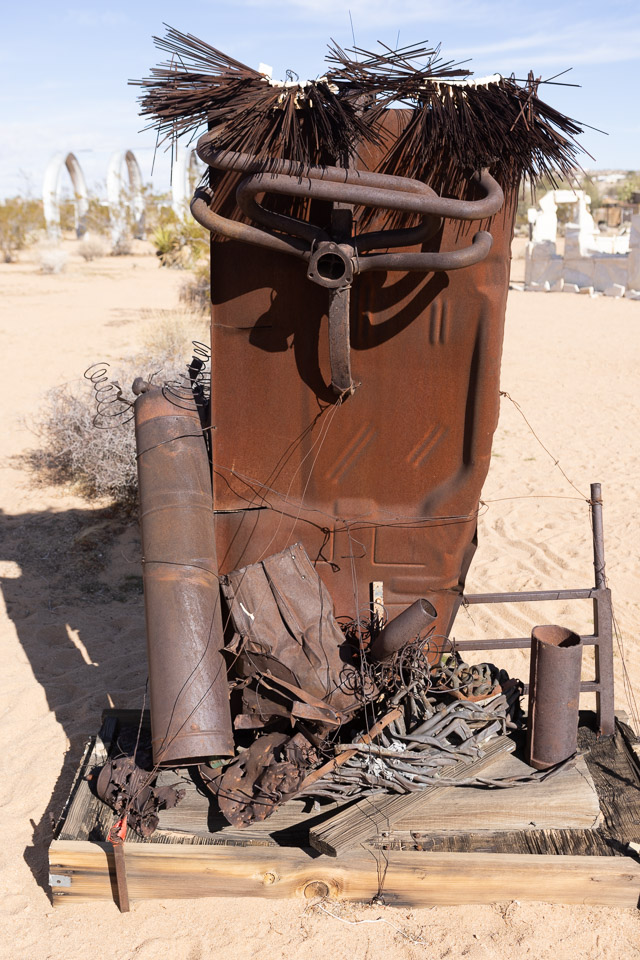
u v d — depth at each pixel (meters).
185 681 3.39
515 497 8.26
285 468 3.83
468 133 3.20
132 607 6.11
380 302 3.54
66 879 3.37
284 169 3.12
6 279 28.81
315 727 3.56
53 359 14.30
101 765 3.80
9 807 4.00
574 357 15.91
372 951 3.17
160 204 49.44
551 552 6.97
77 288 25.92
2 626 5.76
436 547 3.96
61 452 8.45
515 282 29.53
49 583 6.41
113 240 42.56
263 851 3.32
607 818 3.54
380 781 3.51
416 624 3.52
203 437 3.89
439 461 3.82
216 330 3.61
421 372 3.66
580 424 11.18
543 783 3.62
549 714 3.61
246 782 3.49
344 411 3.72
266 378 3.68
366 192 3.04
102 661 5.36
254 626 3.61
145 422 3.88
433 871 3.31
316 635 3.67
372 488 3.87
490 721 3.88
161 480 3.72
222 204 3.42
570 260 26.62
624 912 3.34
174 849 3.31
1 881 3.54
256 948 3.18
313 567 3.84
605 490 8.52
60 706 4.85
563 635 3.77
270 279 3.51
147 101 3.24
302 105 3.19
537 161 3.43
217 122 3.28
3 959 3.14
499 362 3.67
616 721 4.19
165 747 3.31
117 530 7.32
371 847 3.35
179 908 3.36
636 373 14.42
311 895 3.38
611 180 76.44
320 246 3.16
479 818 3.47
